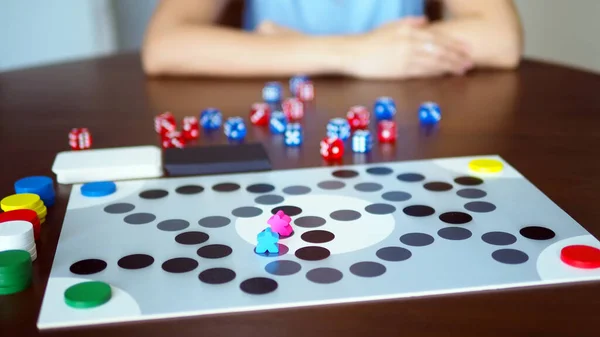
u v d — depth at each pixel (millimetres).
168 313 523
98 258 586
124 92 1096
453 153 795
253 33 1220
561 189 696
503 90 1068
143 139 869
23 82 1169
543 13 2047
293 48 1170
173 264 576
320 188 705
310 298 535
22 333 512
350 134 871
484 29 1200
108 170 733
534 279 552
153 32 1218
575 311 521
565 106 976
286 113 948
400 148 814
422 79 1149
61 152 821
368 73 1151
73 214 658
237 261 579
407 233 615
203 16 1274
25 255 562
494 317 516
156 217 650
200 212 658
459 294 539
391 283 550
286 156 797
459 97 1034
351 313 521
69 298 530
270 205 669
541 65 1239
